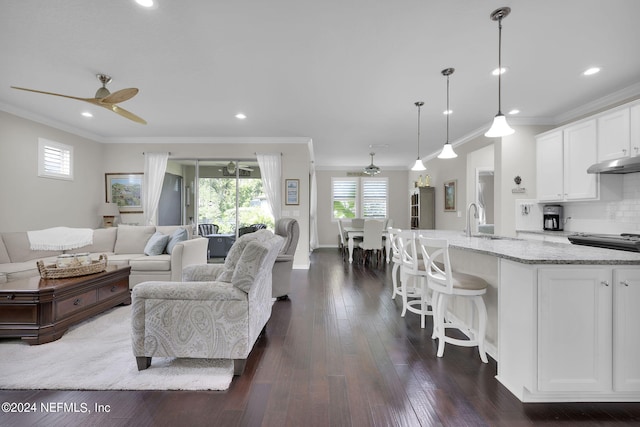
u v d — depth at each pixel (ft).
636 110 9.56
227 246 19.10
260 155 18.53
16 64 9.30
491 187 22.04
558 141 12.70
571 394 5.46
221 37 7.86
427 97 11.78
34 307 7.75
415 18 7.04
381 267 19.45
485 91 11.17
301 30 7.54
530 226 14.17
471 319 8.15
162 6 6.64
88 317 9.16
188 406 5.36
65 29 7.52
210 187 19.08
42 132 14.62
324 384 6.07
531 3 6.49
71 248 13.62
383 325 9.37
